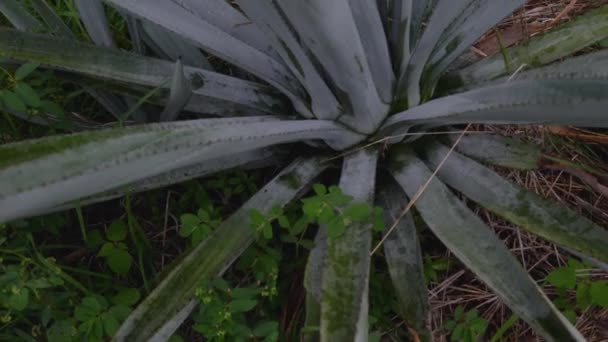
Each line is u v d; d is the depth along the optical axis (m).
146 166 1.48
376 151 1.84
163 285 1.65
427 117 1.73
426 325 1.69
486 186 1.78
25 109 1.85
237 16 1.93
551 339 1.53
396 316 1.97
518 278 1.59
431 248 2.06
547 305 1.52
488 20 1.81
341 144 1.86
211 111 2.00
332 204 1.68
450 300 2.00
